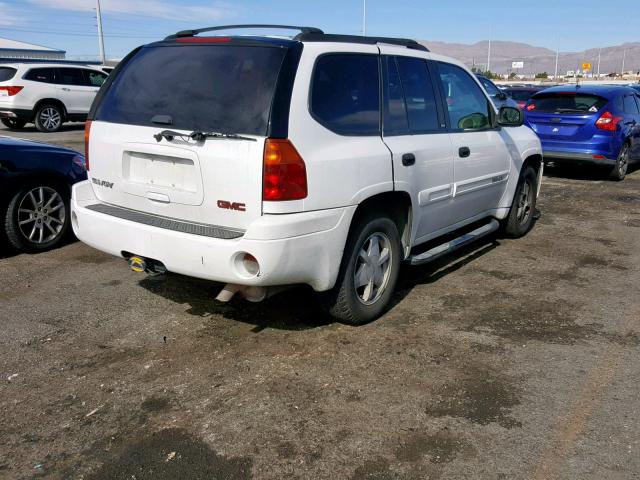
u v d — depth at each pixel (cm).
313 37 381
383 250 432
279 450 288
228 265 345
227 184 348
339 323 431
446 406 325
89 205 423
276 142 338
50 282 509
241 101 352
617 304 470
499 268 559
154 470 274
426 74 472
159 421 312
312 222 353
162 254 367
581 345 398
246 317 439
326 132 366
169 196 376
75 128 1839
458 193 500
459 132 507
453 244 502
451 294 491
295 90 351
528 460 280
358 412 319
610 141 994
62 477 270
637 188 980
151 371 362
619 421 311
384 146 406
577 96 1024
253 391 340
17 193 562
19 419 313
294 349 390
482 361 375
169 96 383
